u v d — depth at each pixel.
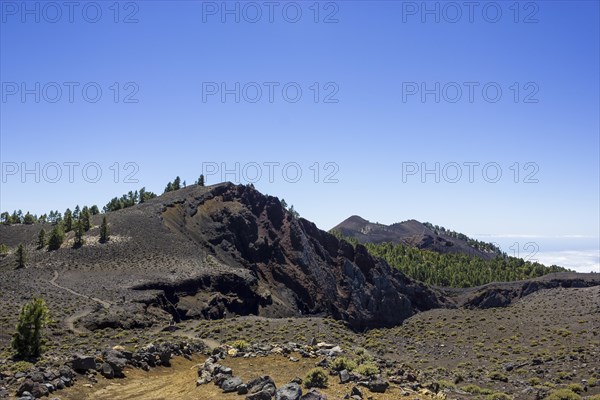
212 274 114.69
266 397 21.03
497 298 162.88
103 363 27.19
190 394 23.75
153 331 64.00
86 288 92.06
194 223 158.38
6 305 68.19
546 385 40.91
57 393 22.83
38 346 37.03
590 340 67.19
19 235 165.75
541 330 84.06
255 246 157.12
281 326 61.06
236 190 183.00
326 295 152.12
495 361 60.00
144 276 105.50
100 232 134.12
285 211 178.75
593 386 39.88
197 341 47.72
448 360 64.12
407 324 129.88
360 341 65.19
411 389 25.41
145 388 25.47
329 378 25.39
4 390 21.95
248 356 30.83
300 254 159.62
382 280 168.62
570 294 137.50
